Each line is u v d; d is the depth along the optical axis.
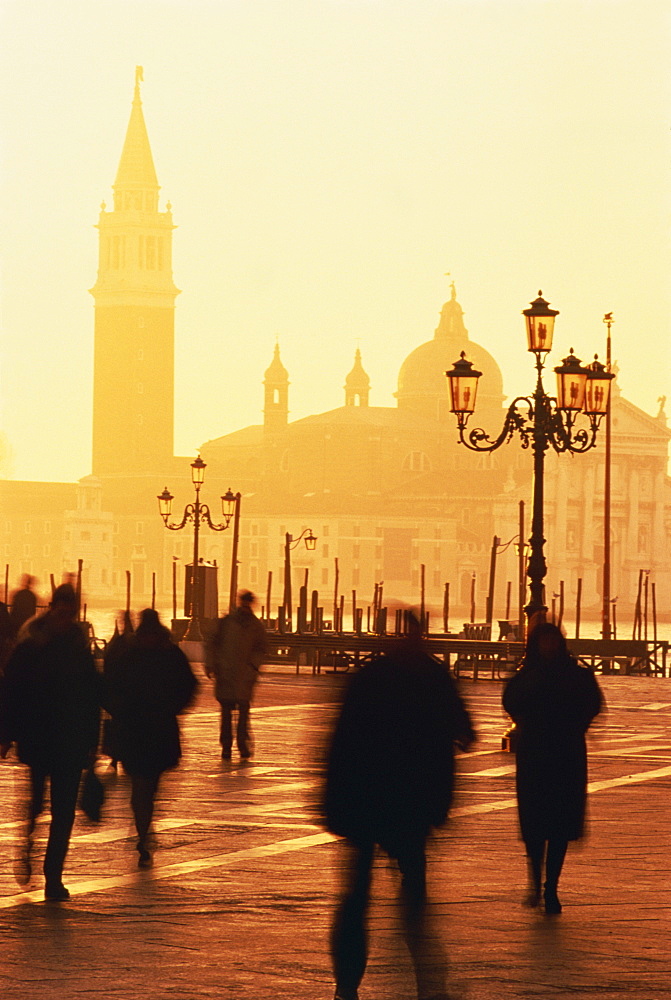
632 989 25.34
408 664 25.98
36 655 33.53
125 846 39.25
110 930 29.38
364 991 25.39
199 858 37.41
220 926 29.80
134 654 38.00
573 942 28.88
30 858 34.84
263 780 52.56
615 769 57.22
